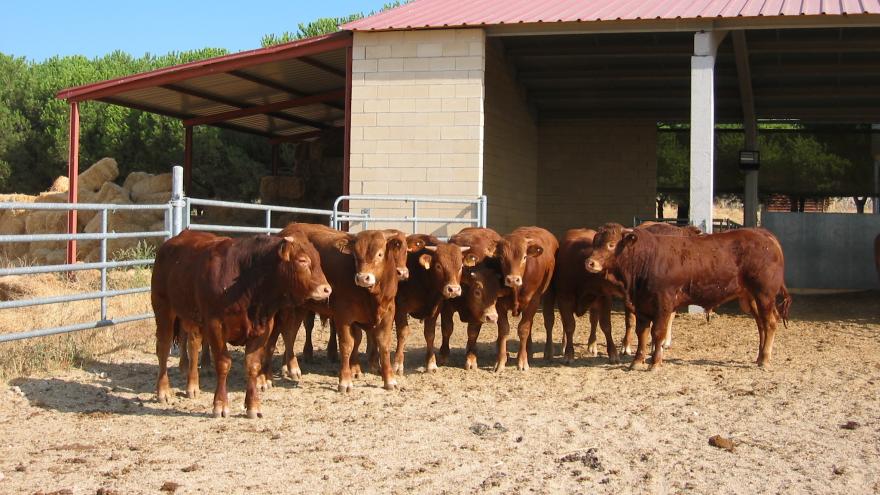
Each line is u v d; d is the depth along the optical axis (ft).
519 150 71.72
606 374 31.68
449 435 22.74
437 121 53.26
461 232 32.91
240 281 23.61
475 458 20.62
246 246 23.90
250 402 24.38
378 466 19.92
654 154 79.46
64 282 51.49
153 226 76.54
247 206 38.32
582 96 74.02
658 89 71.26
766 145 95.76
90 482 18.52
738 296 33.91
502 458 20.67
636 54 61.52
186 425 23.50
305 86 68.13
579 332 43.19
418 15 56.03
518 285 29.73
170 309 26.20
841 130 83.71
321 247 28.48
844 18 47.19
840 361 34.55
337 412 25.27
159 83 57.36
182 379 29.60
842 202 173.99
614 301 55.67
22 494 17.69
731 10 49.57
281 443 21.75
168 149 104.22
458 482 18.83
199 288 23.97
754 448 21.77
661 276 31.65
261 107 71.00
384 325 28.27
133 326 37.58
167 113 72.54
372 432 22.97
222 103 70.69
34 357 29.76
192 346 26.55
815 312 51.47
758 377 31.07
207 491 18.07
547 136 80.94
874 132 83.46
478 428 23.30
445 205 53.47
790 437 22.86
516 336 41.55
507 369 32.55
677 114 78.07
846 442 22.40
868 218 60.59
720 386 29.45
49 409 25.11
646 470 19.86
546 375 31.37
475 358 32.60
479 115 52.70
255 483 18.61
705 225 49.70
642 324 32.71
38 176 115.14
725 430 23.53
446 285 28.91
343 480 18.88
